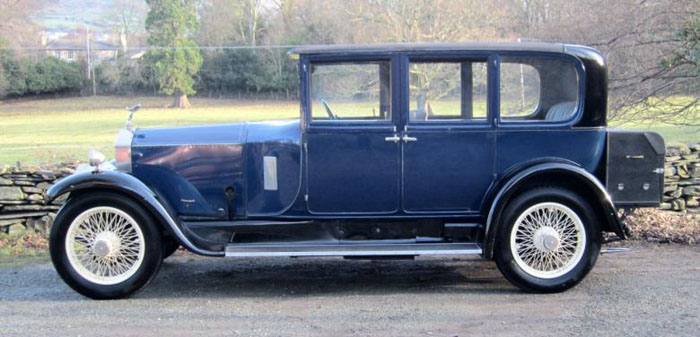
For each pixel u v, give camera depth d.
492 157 5.01
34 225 7.42
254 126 5.42
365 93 5.03
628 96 8.65
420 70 4.98
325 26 36.88
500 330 4.19
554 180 5.02
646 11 8.56
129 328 4.34
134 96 55.41
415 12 21.16
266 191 5.22
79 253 5.11
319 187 5.09
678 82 8.39
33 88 53.44
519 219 4.93
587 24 9.15
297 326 4.33
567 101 5.05
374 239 5.21
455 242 5.12
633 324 4.24
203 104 49.62
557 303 4.73
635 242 6.52
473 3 19.25
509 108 5.04
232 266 6.03
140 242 4.97
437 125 4.98
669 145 7.91
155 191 5.26
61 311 4.73
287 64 51.31
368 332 4.19
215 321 4.46
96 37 69.50
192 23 54.31
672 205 7.61
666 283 5.14
